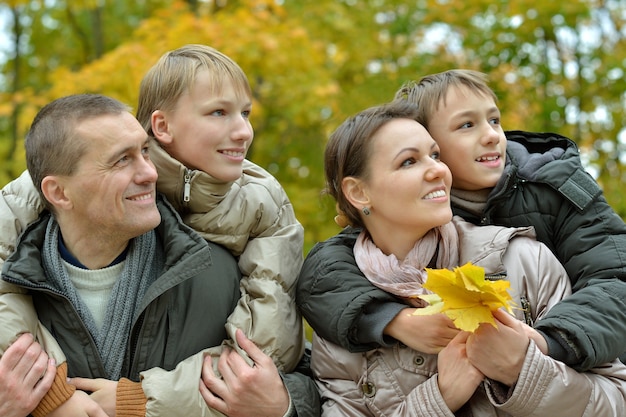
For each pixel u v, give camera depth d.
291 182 7.42
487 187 2.34
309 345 2.70
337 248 2.27
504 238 2.15
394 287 2.11
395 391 2.12
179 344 2.23
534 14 6.73
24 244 2.18
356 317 2.10
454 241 2.18
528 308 2.09
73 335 2.18
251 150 7.43
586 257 2.17
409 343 2.07
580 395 1.93
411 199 2.12
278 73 6.27
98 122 2.14
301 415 2.17
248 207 2.37
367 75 7.36
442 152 2.34
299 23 6.79
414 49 7.22
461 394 1.99
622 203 7.32
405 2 7.41
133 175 2.15
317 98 6.38
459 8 6.98
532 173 2.31
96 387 2.12
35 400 2.04
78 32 8.41
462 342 2.03
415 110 2.27
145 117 2.42
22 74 8.83
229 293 2.32
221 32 5.96
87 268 2.25
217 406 2.13
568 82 7.50
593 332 1.95
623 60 7.23
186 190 2.30
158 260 2.29
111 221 2.15
